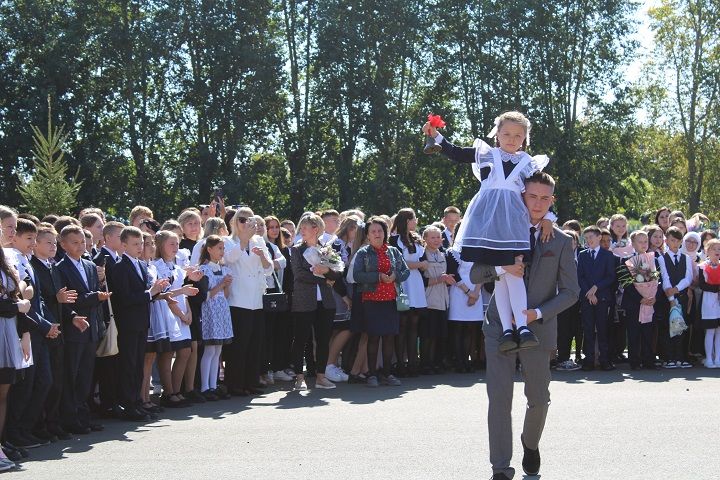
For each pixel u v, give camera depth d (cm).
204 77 3803
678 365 1396
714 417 902
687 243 1454
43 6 3847
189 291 984
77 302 869
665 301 1402
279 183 3975
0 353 739
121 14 3872
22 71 3822
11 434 795
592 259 1396
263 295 1162
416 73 4188
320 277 1215
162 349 1005
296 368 1211
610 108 4056
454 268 1380
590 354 1386
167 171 3912
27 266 805
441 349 1384
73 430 866
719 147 4288
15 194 3703
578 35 4084
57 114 3694
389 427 869
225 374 1146
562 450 741
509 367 619
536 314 605
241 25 3809
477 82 4012
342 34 3803
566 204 3900
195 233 1198
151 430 881
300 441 800
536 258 623
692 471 660
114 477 670
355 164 4053
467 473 658
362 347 1271
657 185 4438
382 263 1212
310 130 3991
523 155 606
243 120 3769
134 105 3912
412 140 3938
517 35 3909
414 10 3925
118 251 977
